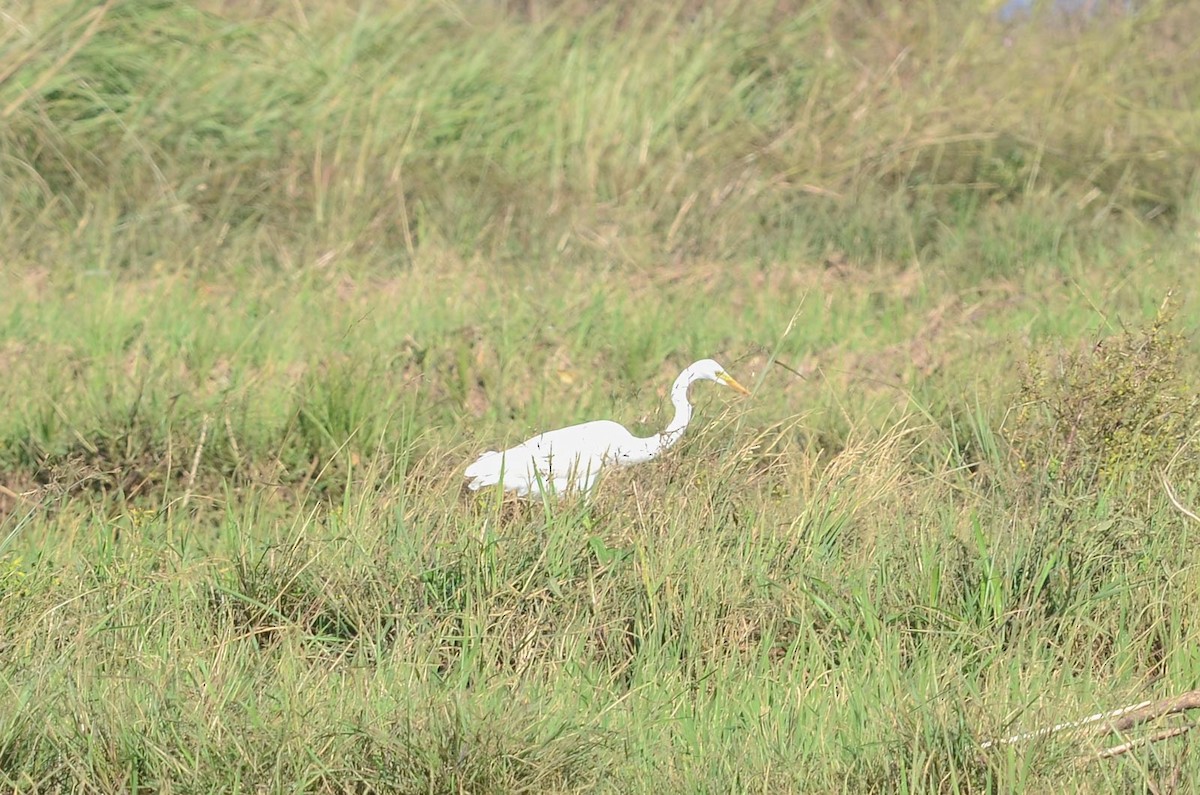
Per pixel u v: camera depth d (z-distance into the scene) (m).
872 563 22.50
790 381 33.44
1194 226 47.31
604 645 21.19
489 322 37.19
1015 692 19.33
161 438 29.45
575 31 54.94
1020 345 32.81
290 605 21.97
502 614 20.95
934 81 55.09
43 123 46.44
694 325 38.06
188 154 47.88
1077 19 57.78
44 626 20.61
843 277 44.38
